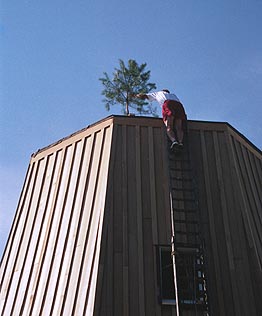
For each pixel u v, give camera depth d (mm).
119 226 13477
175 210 13766
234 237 13828
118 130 15227
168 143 14992
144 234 13492
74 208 14836
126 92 18359
